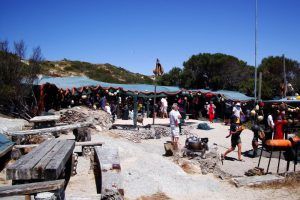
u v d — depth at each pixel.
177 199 6.96
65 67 63.78
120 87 25.47
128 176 7.37
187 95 30.22
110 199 5.25
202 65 47.78
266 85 42.06
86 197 5.27
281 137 11.96
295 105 30.45
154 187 7.12
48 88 24.58
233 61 48.00
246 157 13.35
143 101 29.34
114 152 7.74
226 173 9.93
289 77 49.81
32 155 5.57
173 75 50.56
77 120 14.92
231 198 7.65
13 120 14.50
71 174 7.48
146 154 9.77
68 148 6.44
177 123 12.90
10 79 20.78
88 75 63.44
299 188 8.49
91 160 7.99
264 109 29.52
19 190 4.02
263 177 9.16
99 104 25.11
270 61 52.09
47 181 4.33
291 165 11.88
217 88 47.06
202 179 8.79
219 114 31.66
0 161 7.90
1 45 21.36
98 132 14.38
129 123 21.66
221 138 18.91
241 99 32.72
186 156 11.26
